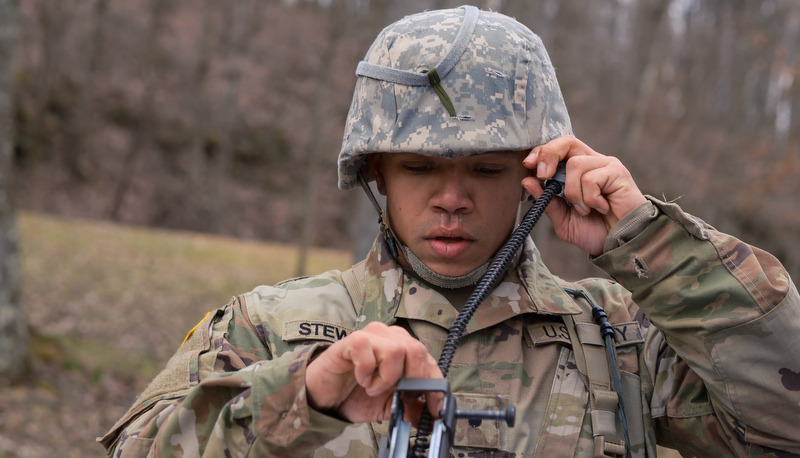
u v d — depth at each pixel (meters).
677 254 1.35
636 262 1.36
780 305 1.30
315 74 30.20
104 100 25.75
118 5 26.97
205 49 27.25
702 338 1.33
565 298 1.51
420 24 1.46
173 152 26.28
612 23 25.06
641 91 22.05
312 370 1.10
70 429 5.86
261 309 1.47
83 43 25.39
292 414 1.10
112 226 17.81
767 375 1.31
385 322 1.44
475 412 1.06
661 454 6.51
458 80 1.37
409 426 1.06
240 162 27.56
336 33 18.56
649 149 19.97
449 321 1.43
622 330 1.52
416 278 1.50
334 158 26.86
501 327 1.45
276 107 29.03
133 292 11.42
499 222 1.42
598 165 1.38
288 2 32.12
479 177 1.40
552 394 1.40
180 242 16.73
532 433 1.35
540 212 1.35
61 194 23.53
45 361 7.01
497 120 1.37
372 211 5.92
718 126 21.34
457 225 1.39
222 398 1.19
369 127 1.43
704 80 22.94
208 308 11.80
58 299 10.05
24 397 6.08
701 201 17.55
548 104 1.46
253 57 30.05
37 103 22.84
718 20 23.39
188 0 29.42
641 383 1.49
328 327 1.44
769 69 20.53
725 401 1.34
